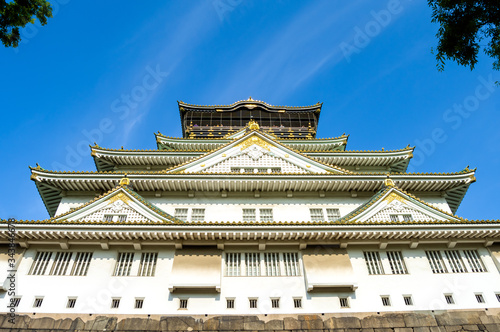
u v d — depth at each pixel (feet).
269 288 52.39
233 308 50.24
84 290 51.03
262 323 48.44
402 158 86.89
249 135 82.89
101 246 55.62
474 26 35.32
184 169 74.43
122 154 85.15
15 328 46.44
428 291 52.95
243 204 70.59
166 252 56.34
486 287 53.62
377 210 62.59
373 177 70.59
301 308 50.55
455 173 72.18
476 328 48.96
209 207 69.72
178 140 100.17
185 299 51.13
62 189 71.15
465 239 57.52
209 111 126.00
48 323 47.19
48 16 40.91
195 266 53.26
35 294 50.21
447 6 36.45
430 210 63.16
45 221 52.60
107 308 49.55
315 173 70.59
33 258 54.19
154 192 71.26
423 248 58.34
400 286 53.42
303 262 54.90
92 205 60.44
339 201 72.28
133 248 56.44
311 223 54.29
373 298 51.98
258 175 69.00
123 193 62.49
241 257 56.18
